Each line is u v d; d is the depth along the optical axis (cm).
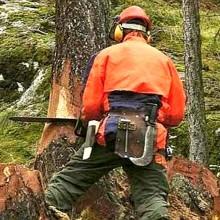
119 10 2180
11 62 1956
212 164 1628
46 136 1010
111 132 766
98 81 790
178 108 805
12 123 1742
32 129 1712
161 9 2477
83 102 802
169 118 809
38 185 841
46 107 1764
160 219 766
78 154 830
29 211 820
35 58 1948
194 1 1483
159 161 785
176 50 2188
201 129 1491
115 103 777
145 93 778
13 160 1523
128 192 987
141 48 802
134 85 777
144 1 2462
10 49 1981
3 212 816
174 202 1004
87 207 952
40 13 2297
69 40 1019
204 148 1491
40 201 827
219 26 2477
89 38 1017
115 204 966
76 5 1016
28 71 1934
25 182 837
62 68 1027
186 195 1016
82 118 823
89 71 818
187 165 1058
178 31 2297
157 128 776
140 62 788
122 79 782
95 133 781
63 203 827
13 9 2342
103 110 800
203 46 2222
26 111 1756
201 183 1043
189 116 1495
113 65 790
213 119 1720
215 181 1056
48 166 999
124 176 1009
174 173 1041
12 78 1944
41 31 2162
